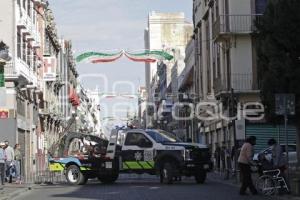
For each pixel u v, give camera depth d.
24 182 33.78
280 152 21.95
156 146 30.47
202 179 30.45
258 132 41.09
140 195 22.55
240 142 35.06
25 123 45.78
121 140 31.28
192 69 69.31
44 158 43.28
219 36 42.56
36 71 52.94
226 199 20.53
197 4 62.81
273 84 22.73
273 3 23.36
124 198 21.41
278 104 20.72
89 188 27.80
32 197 23.66
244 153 22.25
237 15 42.09
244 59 41.94
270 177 21.86
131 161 30.89
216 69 49.41
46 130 60.91
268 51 22.73
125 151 31.06
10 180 33.03
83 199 21.48
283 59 22.28
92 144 33.03
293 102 20.78
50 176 35.59
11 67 40.19
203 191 24.36
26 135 46.59
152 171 30.55
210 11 52.88
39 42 55.97
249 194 22.39
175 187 27.09
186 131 72.19
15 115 40.38
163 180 30.06
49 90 65.75
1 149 27.84
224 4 44.47
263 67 24.03
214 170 43.66
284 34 22.17
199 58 61.78
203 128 58.75
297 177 21.77
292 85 22.34
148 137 30.84
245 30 41.81
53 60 59.53
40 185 31.67
